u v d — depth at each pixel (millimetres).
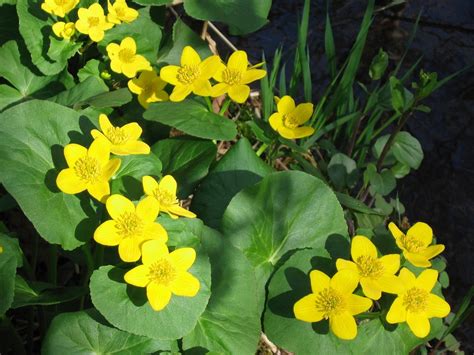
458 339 533
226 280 376
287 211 407
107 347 342
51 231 351
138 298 338
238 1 525
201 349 363
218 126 426
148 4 496
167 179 364
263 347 454
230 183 430
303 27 564
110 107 462
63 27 451
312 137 562
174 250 348
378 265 368
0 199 413
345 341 376
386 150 523
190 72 424
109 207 337
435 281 374
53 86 475
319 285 360
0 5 478
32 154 369
